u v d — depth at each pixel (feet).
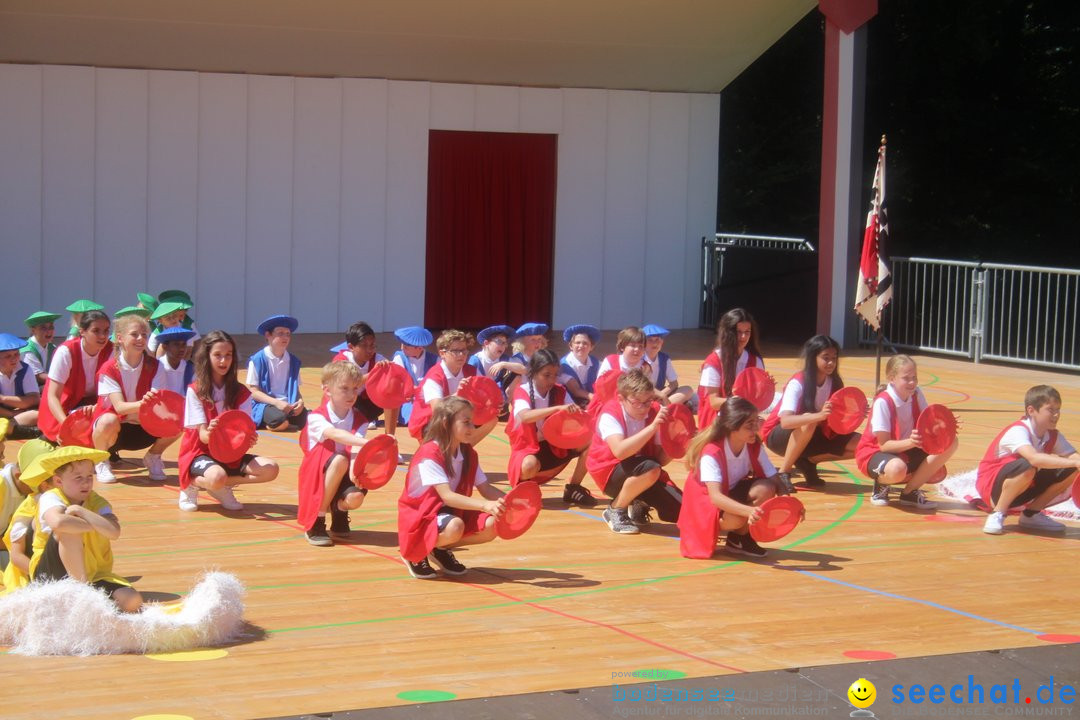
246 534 24.64
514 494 21.11
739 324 30.04
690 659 17.57
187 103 56.65
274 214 58.59
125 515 25.89
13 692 15.70
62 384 29.25
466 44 58.80
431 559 22.52
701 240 66.03
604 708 15.44
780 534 22.71
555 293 63.77
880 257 38.81
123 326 27.86
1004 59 84.28
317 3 54.54
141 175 56.34
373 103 59.52
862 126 57.57
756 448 23.67
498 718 15.03
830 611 20.25
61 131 54.95
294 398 35.99
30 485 18.29
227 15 54.24
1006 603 20.93
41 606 17.47
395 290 61.00
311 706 15.30
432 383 29.14
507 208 62.95
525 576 22.12
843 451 29.35
